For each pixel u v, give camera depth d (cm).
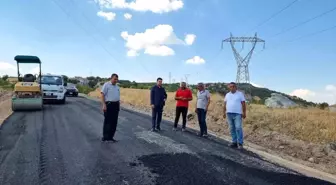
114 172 700
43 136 1106
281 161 848
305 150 996
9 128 1273
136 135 1157
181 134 1212
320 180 691
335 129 1194
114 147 942
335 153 959
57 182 636
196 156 848
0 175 677
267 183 650
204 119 1205
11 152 871
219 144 1038
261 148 1027
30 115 1695
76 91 3831
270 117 1541
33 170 712
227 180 659
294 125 1320
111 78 1020
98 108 2195
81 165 752
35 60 2016
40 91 1936
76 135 1132
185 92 1302
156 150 909
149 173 695
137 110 2325
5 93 3953
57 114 1762
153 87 1281
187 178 664
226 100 1022
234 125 1012
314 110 1948
